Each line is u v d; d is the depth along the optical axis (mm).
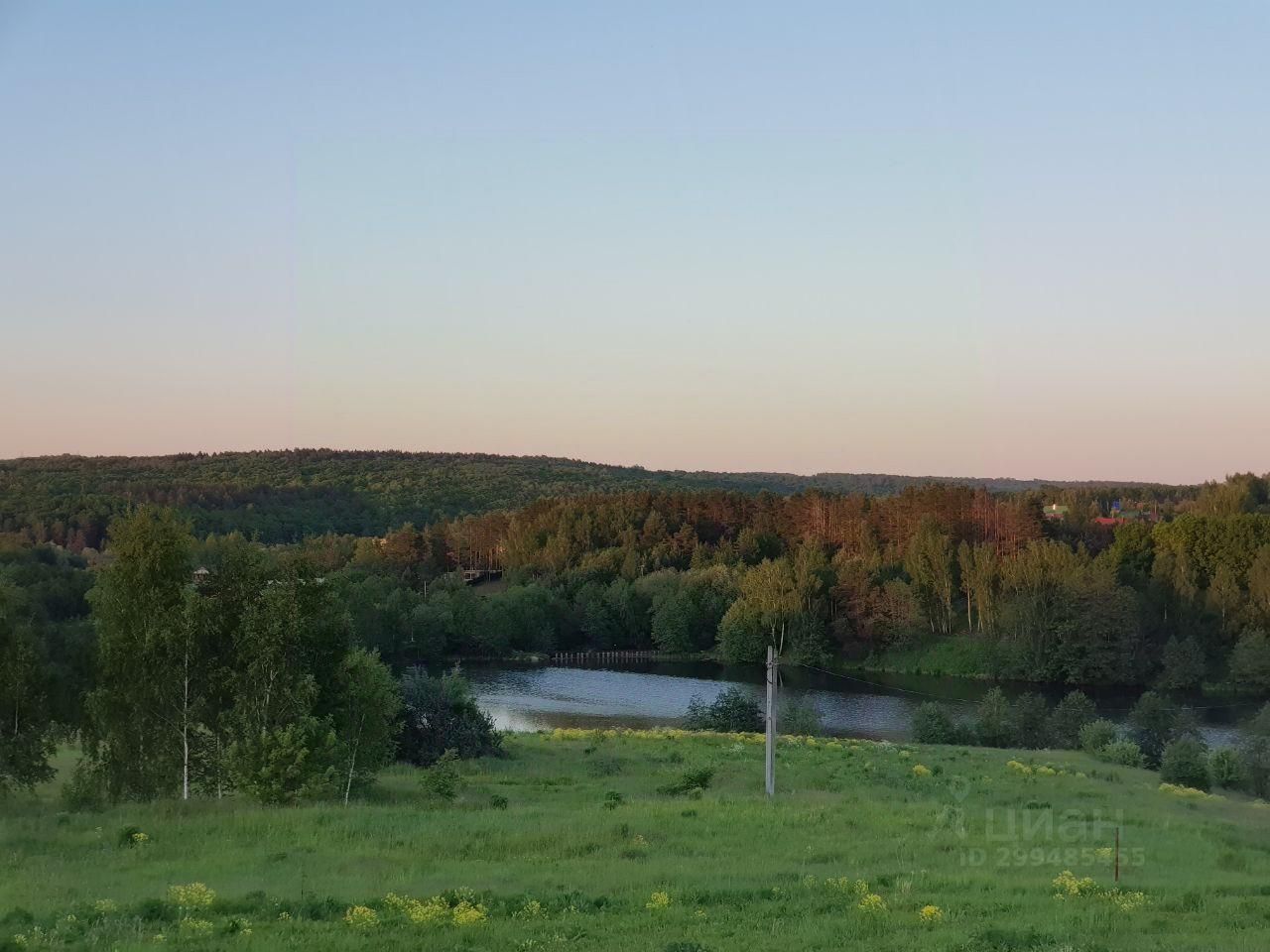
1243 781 53344
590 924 18203
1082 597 105188
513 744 57500
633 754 53719
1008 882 22969
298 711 35438
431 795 36594
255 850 25406
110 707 35719
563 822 29609
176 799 34062
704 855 25953
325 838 26984
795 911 19500
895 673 113812
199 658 36656
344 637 38031
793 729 73438
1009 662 108125
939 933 17812
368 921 17797
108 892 20531
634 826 29250
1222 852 28875
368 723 38094
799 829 29625
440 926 17812
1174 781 53812
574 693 100188
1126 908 20359
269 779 33375
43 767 36281
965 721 76875
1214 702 93875
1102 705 93625
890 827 30172
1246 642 99812
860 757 53844
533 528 173750
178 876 22531
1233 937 18312
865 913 19219
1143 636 107062
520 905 19500
